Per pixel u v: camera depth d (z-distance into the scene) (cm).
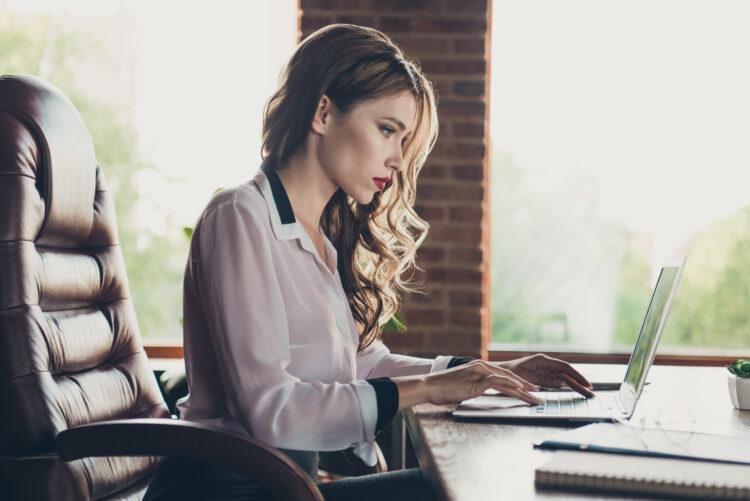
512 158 332
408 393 123
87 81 334
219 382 131
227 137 333
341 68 134
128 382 161
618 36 329
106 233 166
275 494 111
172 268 334
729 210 328
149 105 334
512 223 333
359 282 164
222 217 125
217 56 333
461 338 316
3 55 334
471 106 319
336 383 123
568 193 331
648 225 330
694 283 329
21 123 142
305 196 139
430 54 319
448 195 318
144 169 334
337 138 135
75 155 154
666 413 135
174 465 121
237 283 122
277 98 140
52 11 335
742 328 327
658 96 328
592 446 94
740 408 142
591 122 330
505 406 134
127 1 333
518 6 330
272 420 118
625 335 331
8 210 135
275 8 331
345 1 318
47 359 135
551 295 332
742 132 327
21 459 128
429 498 128
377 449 163
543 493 81
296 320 130
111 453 115
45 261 144
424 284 317
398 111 136
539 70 330
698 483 79
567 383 152
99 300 163
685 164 328
